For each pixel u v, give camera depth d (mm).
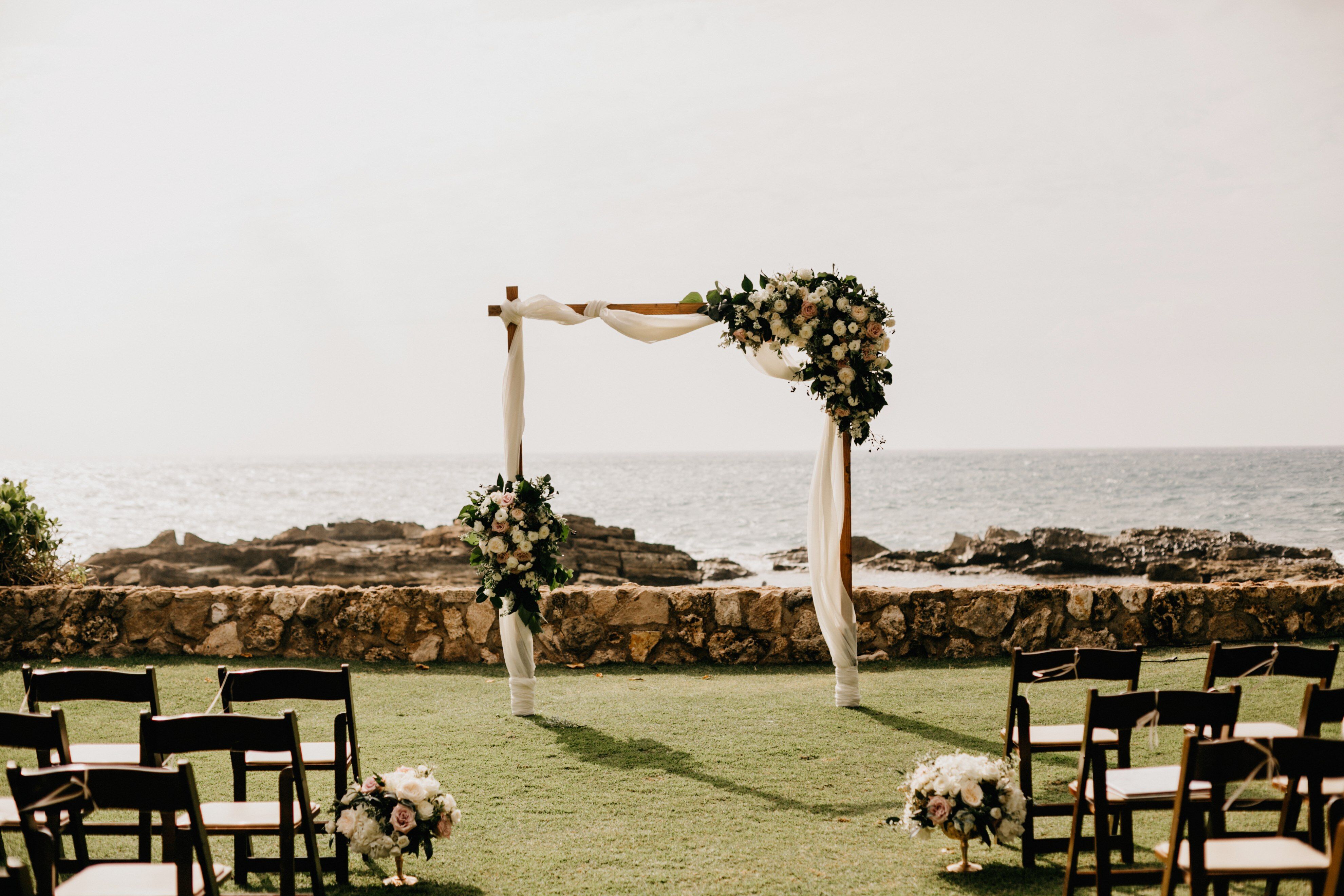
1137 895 3465
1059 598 8094
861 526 44312
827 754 5379
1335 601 8125
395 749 5504
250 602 8148
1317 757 2695
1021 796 3703
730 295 6473
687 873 3715
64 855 3754
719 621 8062
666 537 39844
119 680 3764
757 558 29297
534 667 6754
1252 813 4250
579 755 5371
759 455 181250
